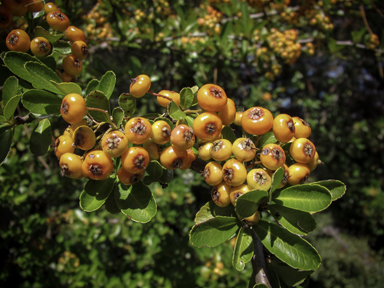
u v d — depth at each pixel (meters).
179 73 0.30
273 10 0.30
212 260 0.29
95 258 0.28
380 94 0.74
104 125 0.10
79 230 0.30
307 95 0.48
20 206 0.27
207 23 0.25
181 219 0.35
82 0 0.35
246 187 0.08
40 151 0.10
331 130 0.50
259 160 0.09
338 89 0.51
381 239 0.63
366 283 0.53
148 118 0.10
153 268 0.31
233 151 0.08
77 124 0.09
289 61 0.27
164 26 0.27
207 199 0.46
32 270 0.27
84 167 0.08
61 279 0.26
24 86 0.11
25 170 0.26
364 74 0.66
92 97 0.09
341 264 0.57
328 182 0.09
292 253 0.08
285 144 0.09
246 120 0.09
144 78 0.09
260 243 0.09
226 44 0.25
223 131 0.09
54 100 0.10
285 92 0.47
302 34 0.32
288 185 0.09
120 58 0.33
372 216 0.60
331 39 0.28
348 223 0.67
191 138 0.08
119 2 0.27
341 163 0.58
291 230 0.08
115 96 0.23
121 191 0.09
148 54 0.34
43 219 0.28
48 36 0.11
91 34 0.24
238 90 0.38
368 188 0.59
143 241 0.31
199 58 0.26
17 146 0.26
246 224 0.09
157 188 0.33
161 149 0.09
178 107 0.09
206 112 0.09
